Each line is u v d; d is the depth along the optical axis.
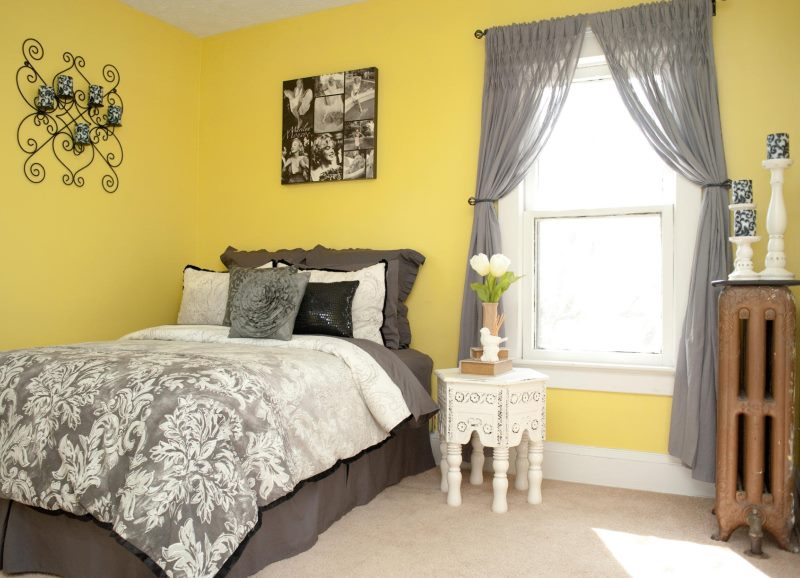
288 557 2.32
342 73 4.02
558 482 3.36
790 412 2.45
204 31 4.45
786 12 3.06
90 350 2.42
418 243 3.82
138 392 1.95
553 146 3.62
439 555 2.37
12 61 3.30
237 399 1.98
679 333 3.23
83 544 2.06
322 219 4.12
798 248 3.01
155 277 4.18
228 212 4.43
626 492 3.19
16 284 3.33
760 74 3.09
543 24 3.45
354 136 3.98
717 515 2.56
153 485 1.75
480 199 3.55
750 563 2.34
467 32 3.72
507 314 3.55
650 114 3.28
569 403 3.42
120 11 3.92
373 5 3.98
